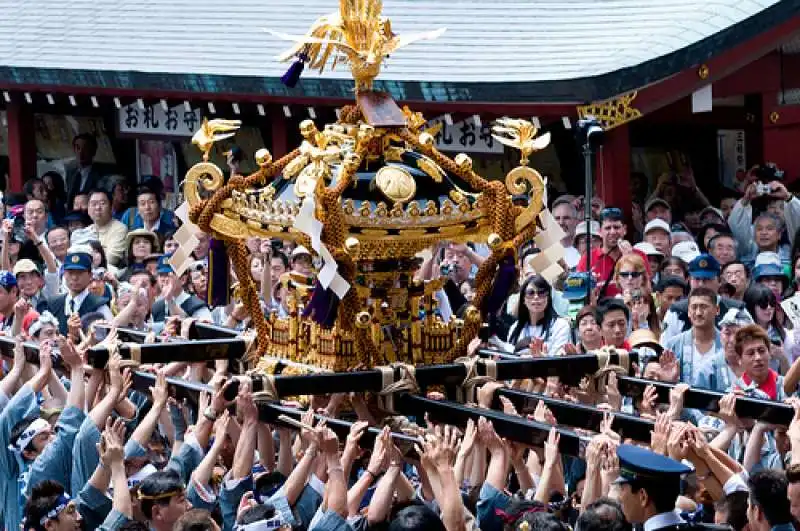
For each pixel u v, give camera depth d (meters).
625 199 27.94
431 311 17.17
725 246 25.12
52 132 36.91
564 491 15.77
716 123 29.92
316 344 16.86
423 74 28.39
